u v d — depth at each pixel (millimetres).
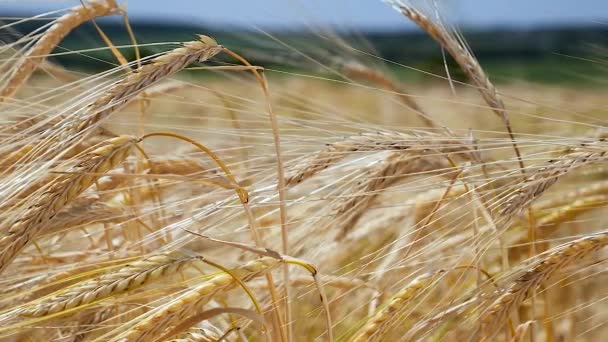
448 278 902
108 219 818
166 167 871
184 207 874
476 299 788
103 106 740
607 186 925
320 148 815
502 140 817
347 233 903
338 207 843
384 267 898
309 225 857
